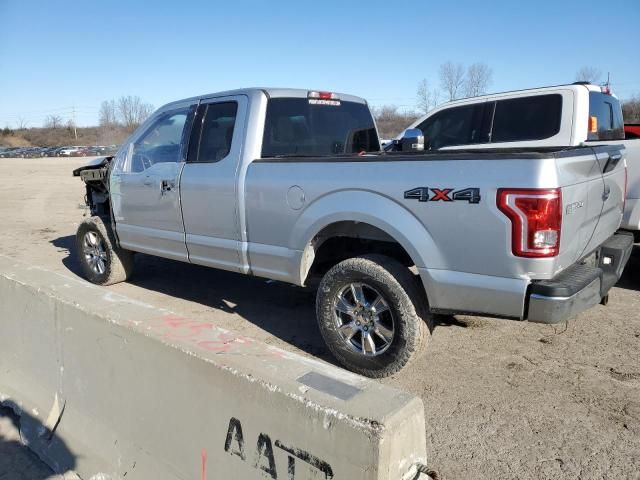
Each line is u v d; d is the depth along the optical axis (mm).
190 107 4961
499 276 3148
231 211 4465
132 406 2408
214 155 4691
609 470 2760
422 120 7250
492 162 3123
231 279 6539
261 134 4445
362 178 3637
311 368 1919
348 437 1590
